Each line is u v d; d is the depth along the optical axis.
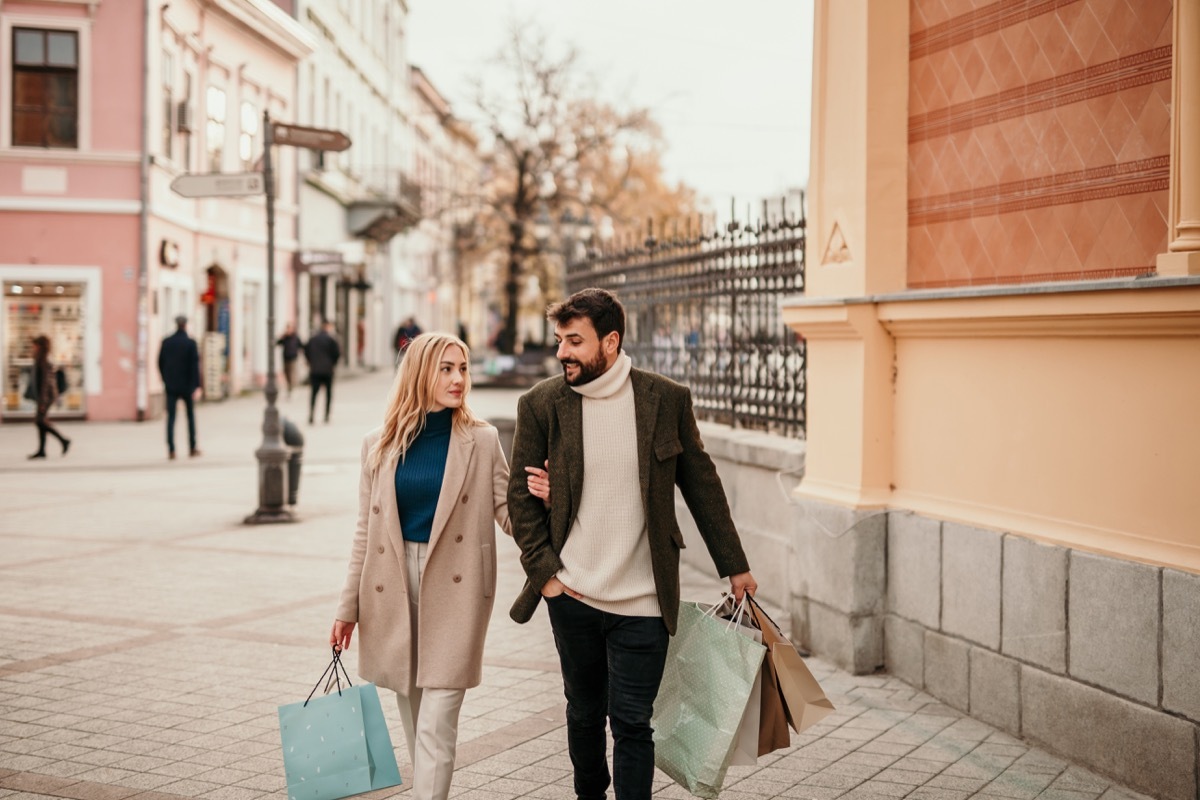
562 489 4.08
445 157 67.25
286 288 35.88
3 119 24.23
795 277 7.91
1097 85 5.25
